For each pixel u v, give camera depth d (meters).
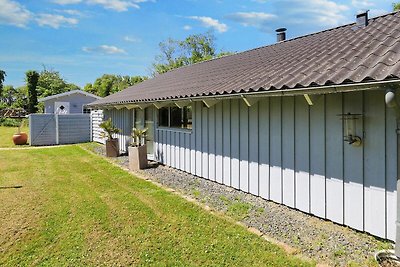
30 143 16.55
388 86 3.24
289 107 5.43
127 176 8.41
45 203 5.93
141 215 5.21
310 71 4.59
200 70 11.22
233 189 6.87
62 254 3.88
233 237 4.24
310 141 5.05
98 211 5.43
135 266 3.56
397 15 5.93
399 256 3.52
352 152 4.41
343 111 4.51
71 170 9.34
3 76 44.38
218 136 7.36
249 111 6.36
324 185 4.85
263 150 6.03
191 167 8.54
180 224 4.77
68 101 29.05
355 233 4.34
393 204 3.95
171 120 9.66
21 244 4.17
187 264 3.57
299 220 4.88
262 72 6.05
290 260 3.55
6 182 7.75
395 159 3.91
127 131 13.21
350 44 5.28
